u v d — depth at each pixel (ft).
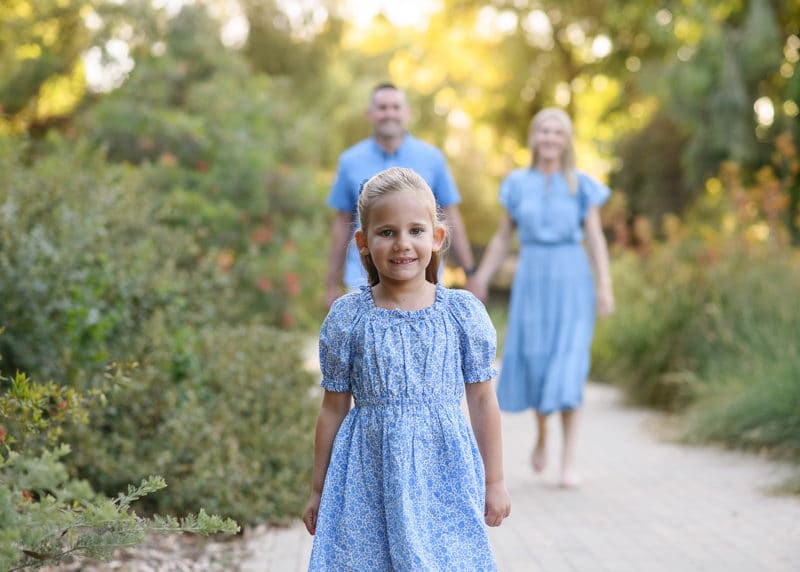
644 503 24.43
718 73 79.66
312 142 68.85
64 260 23.47
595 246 28.02
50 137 45.98
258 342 31.22
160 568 18.70
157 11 59.36
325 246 62.34
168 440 22.72
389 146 27.25
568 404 26.58
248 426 25.20
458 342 13.15
